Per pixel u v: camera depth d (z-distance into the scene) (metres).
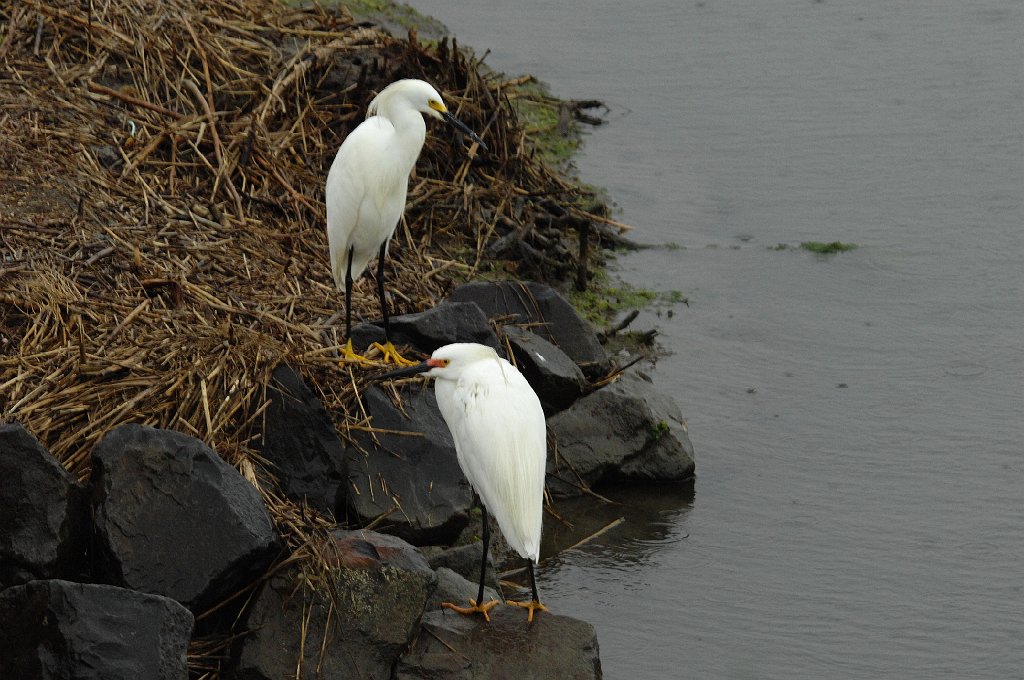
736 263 17.94
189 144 15.50
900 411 14.56
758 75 24.53
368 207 12.23
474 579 11.04
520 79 21.53
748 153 21.39
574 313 14.42
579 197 19.12
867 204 19.78
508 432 9.81
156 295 12.41
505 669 9.38
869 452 13.79
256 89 16.94
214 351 11.50
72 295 12.09
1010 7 27.86
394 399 12.02
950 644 10.84
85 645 8.48
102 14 16.92
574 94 23.34
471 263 16.30
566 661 9.49
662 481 13.25
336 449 11.30
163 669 8.57
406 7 25.09
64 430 10.74
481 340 12.92
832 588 11.59
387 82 17.88
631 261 17.88
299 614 9.45
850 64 25.05
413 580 9.55
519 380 10.11
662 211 19.38
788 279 17.56
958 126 22.42
